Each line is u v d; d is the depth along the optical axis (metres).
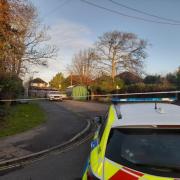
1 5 17.84
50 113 24.61
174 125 4.07
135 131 4.14
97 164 3.96
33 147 11.62
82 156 10.44
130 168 3.78
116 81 57.66
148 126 4.11
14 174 8.59
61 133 14.62
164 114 4.52
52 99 47.28
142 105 5.36
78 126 16.94
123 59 68.44
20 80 28.45
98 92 56.16
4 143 12.29
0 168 9.27
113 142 4.10
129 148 4.00
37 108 29.19
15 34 20.05
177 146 3.98
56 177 8.17
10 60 20.23
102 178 3.75
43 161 9.96
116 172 3.76
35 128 15.98
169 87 38.41
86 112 26.05
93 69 72.69
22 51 21.81
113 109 5.11
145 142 4.04
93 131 15.75
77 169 8.84
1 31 18.52
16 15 19.25
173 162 3.83
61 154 10.85
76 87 56.53
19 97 30.34
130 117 4.43
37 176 8.33
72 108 30.78
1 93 19.72
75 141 13.20
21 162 9.94
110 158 3.95
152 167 3.77
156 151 3.95
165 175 3.65
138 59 69.38
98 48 68.69
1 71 19.77
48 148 11.49
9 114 18.48
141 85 42.38
